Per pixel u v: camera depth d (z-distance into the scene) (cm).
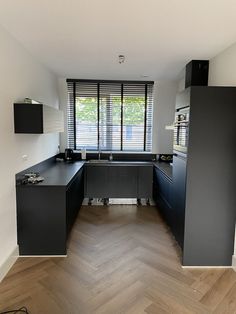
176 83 494
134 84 491
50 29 234
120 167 471
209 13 197
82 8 192
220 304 209
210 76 322
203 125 245
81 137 505
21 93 284
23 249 279
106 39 258
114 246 308
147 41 262
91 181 471
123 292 221
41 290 222
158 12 196
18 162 276
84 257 280
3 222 241
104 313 196
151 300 212
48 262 268
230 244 262
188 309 202
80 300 210
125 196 478
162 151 510
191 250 261
